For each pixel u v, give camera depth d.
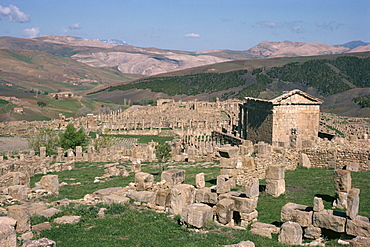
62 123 111.69
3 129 101.19
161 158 40.50
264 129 53.91
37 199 26.97
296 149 35.12
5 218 14.70
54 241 15.47
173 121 117.38
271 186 24.78
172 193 21.23
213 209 20.09
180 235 17.70
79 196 27.91
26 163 44.66
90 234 17.95
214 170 36.81
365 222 16.56
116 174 38.34
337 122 122.06
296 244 16.47
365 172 30.48
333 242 16.67
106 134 100.31
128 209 22.08
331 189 25.55
